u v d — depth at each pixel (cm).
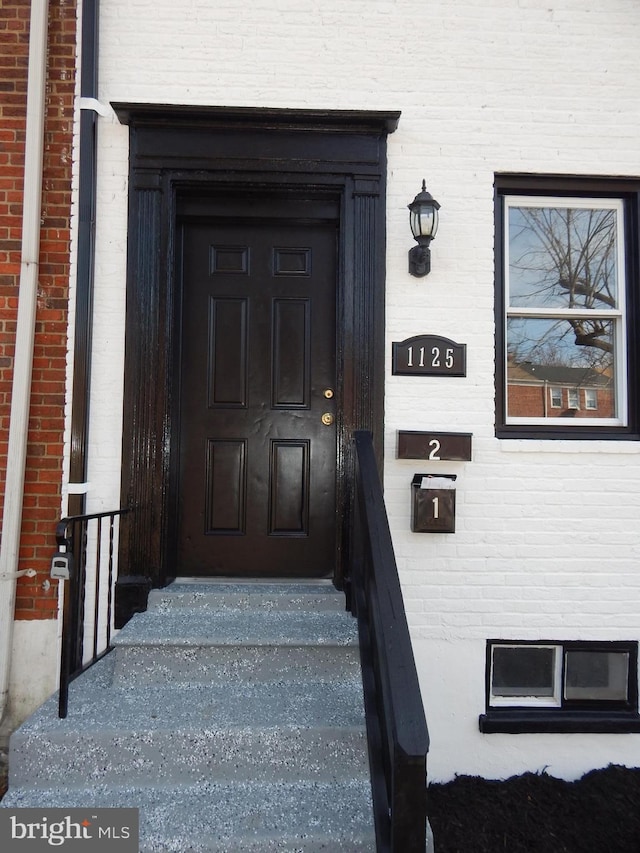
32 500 295
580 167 320
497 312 322
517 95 320
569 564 307
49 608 293
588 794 278
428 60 318
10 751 211
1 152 303
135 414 297
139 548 294
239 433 324
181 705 232
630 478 310
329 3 316
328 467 325
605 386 333
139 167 303
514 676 313
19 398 290
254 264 329
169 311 306
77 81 307
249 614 284
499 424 319
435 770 295
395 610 193
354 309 307
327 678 253
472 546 305
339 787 209
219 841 184
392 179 314
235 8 313
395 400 308
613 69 323
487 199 317
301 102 312
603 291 334
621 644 306
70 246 303
